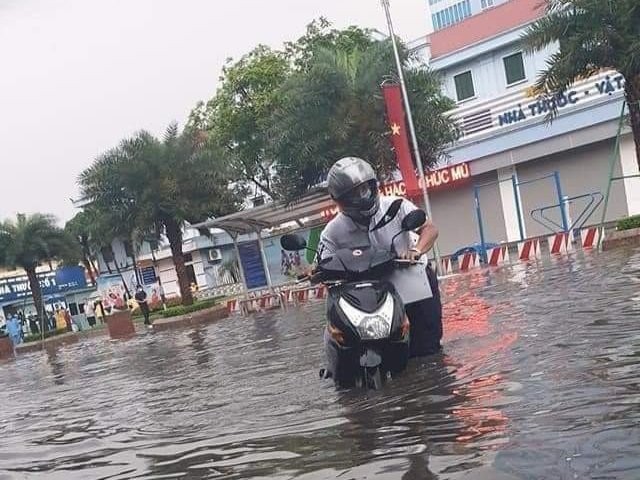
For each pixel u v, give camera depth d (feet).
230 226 83.97
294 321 53.36
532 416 13.07
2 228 133.08
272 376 25.64
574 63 56.65
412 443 12.92
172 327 87.61
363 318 18.51
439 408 15.16
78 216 185.37
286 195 89.86
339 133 82.48
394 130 68.85
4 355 108.58
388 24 79.20
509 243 86.74
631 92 57.93
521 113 99.19
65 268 174.50
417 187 69.26
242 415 19.27
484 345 21.86
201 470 14.35
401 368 19.81
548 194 99.91
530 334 22.27
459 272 69.46
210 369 32.45
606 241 57.00
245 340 45.44
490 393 15.51
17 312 176.96
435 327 21.74
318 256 21.24
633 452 10.27
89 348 79.20
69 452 19.27
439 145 88.12
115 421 23.06
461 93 118.83
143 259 200.54
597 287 31.58
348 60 87.40
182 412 21.99
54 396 34.73
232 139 127.54
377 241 20.85
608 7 54.34
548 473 10.09
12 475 17.63
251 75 125.29
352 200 20.44
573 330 21.33
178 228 98.43
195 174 96.17
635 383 13.97
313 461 13.17
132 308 164.14
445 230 108.47
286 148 86.48
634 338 18.38
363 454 12.89
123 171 94.02
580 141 95.30
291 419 17.31
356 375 19.67
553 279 40.42
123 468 16.02
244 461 14.28
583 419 12.26
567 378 15.44
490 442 12.01
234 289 180.04
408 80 85.35
